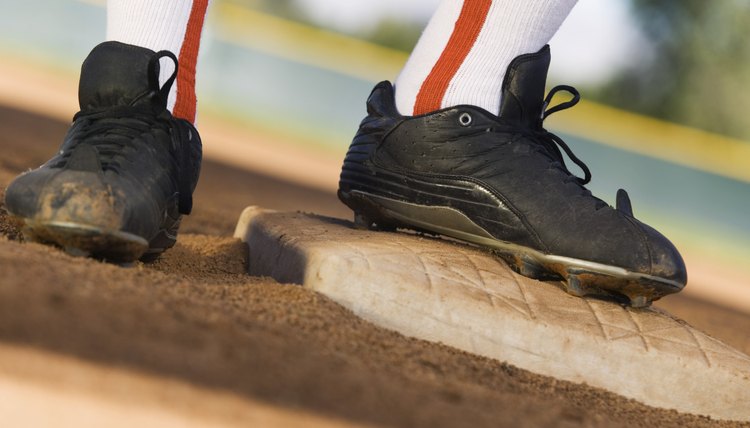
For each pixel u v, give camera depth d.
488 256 3.41
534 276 3.34
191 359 1.94
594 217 3.20
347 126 20.33
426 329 2.98
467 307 3.01
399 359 2.52
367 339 2.62
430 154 3.40
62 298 2.08
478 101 3.42
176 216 3.17
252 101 21.61
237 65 29.86
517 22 3.38
